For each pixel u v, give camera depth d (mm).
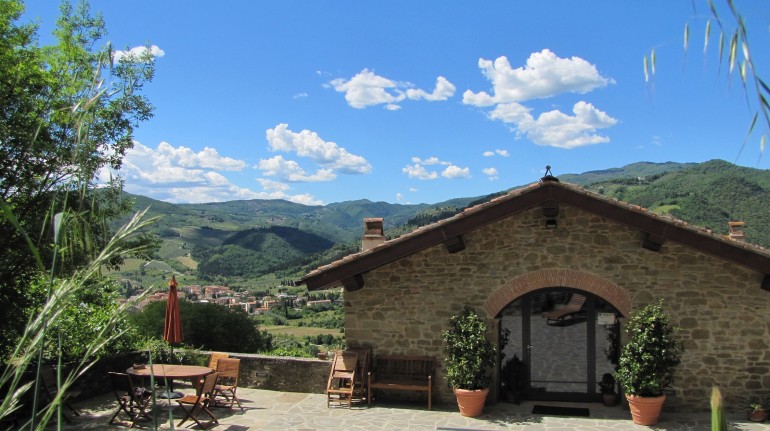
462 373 10617
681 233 9945
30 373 9781
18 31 10305
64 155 5707
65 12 11438
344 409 11117
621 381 10234
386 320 11695
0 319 9648
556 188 10297
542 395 11375
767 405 10188
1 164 9102
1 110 9398
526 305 11438
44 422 2529
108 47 2893
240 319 21984
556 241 11055
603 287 10852
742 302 10414
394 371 11609
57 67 10836
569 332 11289
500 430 9742
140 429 9781
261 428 9945
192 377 10008
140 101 13172
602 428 9773
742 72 1940
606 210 10172
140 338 14125
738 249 9812
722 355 10445
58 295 2555
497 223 11297
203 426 10000
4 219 9133
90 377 11711
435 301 11500
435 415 10680
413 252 10992
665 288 10648
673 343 9969
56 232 2609
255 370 12844
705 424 9875
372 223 12883
